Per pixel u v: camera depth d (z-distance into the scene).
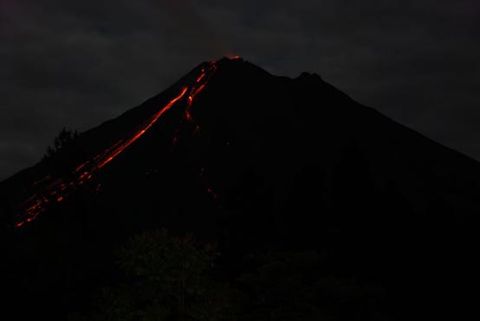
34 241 27.47
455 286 32.34
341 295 26.27
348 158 42.03
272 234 38.19
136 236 21.98
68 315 24.11
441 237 35.22
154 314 20.86
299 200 41.44
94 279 26.92
